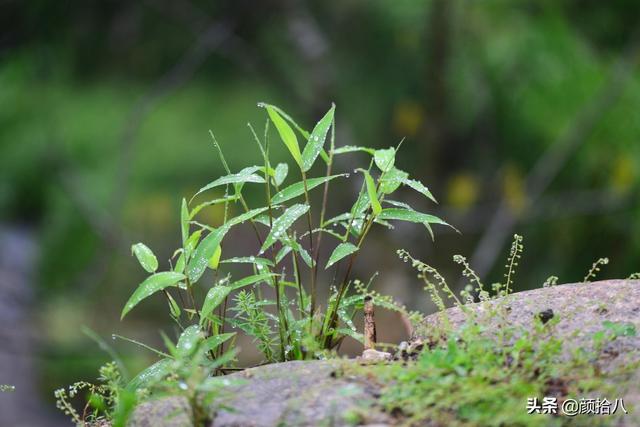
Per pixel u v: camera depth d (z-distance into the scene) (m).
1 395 10.06
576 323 3.01
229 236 11.15
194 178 11.89
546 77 10.83
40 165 12.91
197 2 12.80
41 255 11.98
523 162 10.69
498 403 2.39
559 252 10.22
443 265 10.71
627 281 3.33
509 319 3.09
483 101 10.90
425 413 2.38
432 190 10.95
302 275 9.80
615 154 10.45
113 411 2.90
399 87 11.52
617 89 10.24
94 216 10.77
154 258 3.11
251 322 3.26
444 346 2.89
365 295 3.19
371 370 2.67
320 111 11.64
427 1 11.00
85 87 13.44
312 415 2.48
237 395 2.62
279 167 3.27
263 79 12.43
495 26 10.98
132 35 13.81
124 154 10.80
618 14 11.49
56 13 12.85
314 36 11.80
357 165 11.30
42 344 10.34
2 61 13.11
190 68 11.33
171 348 2.54
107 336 10.52
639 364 2.64
